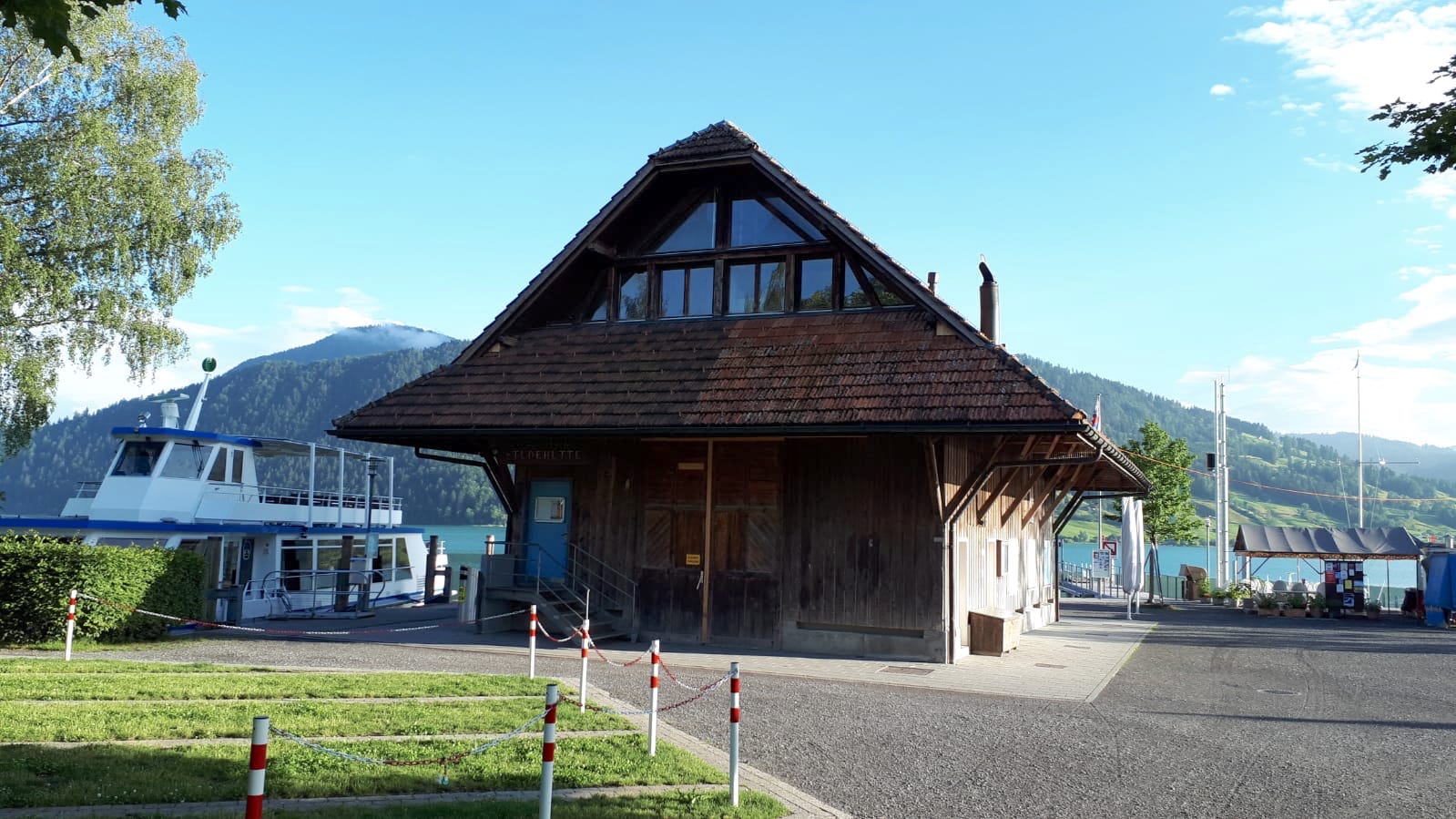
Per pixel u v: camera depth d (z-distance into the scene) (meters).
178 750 9.07
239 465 27.67
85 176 29.55
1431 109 8.20
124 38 31.53
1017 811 8.67
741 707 13.13
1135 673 18.42
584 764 9.34
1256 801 9.27
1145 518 53.12
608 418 19.73
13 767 8.07
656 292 22.88
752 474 20.62
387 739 9.97
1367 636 28.47
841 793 9.05
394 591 32.72
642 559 21.30
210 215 32.25
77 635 17.27
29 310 29.98
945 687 15.80
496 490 22.53
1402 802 9.42
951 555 19.05
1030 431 16.69
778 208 21.98
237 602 22.94
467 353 22.78
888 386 18.39
